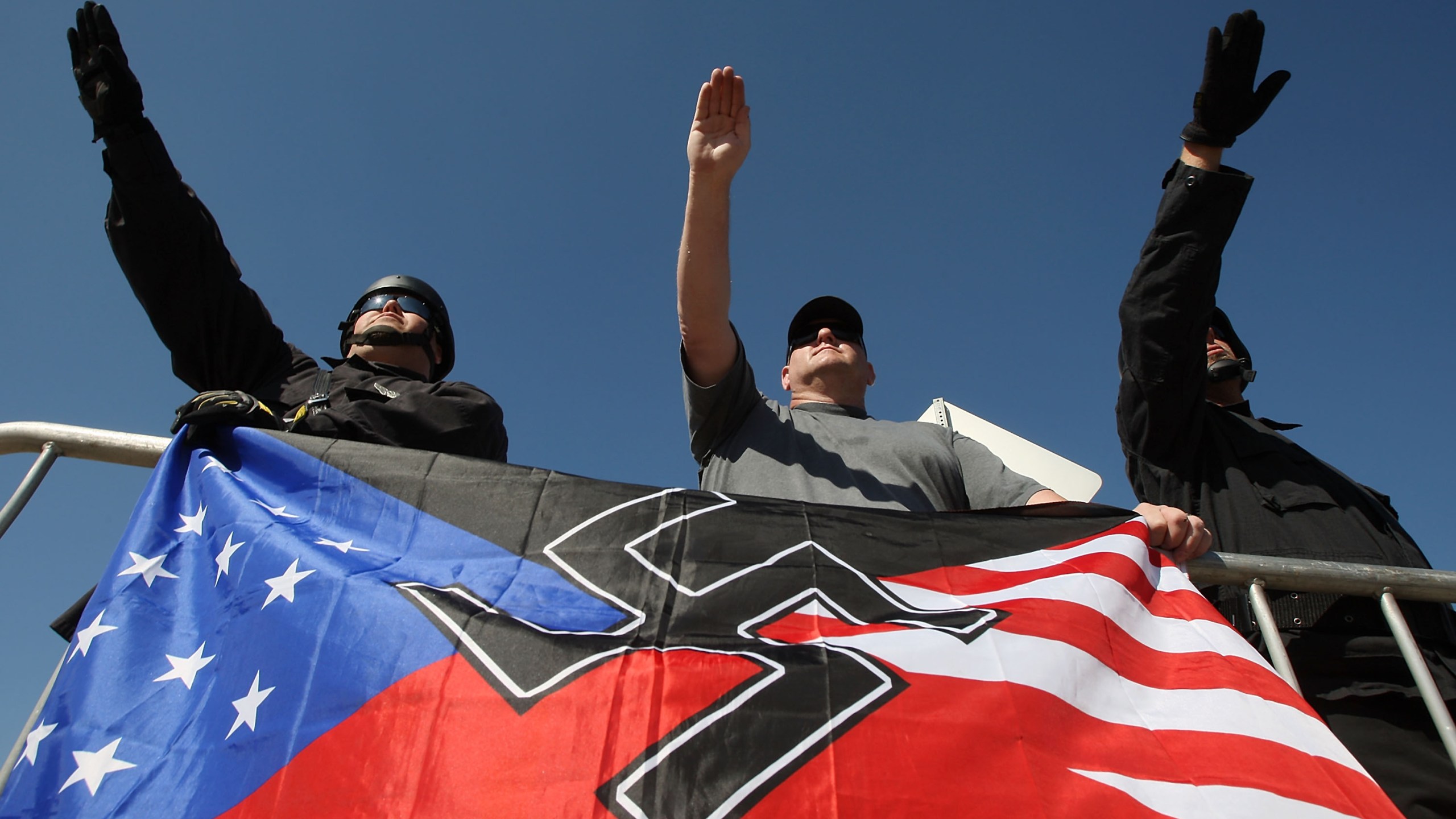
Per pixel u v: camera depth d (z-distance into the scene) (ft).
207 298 9.78
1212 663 6.56
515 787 5.06
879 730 5.49
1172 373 9.81
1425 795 7.16
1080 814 5.24
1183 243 9.82
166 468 7.48
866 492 9.02
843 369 11.14
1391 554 8.92
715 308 9.38
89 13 9.68
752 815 5.00
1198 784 5.57
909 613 6.55
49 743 5.55
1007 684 5.93
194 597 6.54
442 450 9.64
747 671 5.75
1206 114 10.15
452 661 5.71
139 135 9.43
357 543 6.82
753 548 6.93
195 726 5.59
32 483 7.49
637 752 5.23
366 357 11.45
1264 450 9.89
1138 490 10.41
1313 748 5.83
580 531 6.95
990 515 7.67
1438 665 7.89
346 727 5.38
